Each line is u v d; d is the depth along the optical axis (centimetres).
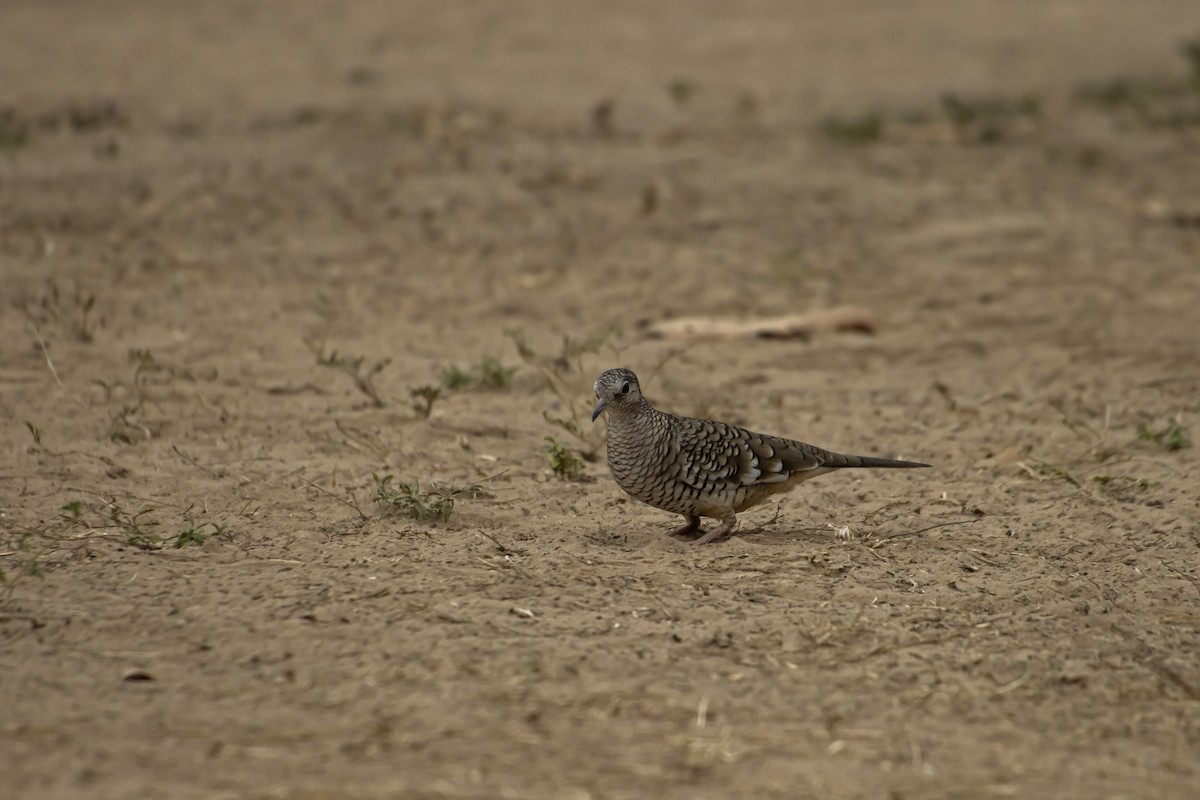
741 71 5141
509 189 3522
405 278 2923
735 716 1215
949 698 1264
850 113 4522
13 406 2064
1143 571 1578
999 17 6356
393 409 2152
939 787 1116
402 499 1695
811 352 2566
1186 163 4100
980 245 3294
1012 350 2583
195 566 1504
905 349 2592
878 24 6138
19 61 4972
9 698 1205
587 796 1083
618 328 2408
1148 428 2123
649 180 3666
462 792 1084
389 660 1288
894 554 1612
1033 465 1955
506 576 1484
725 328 2653
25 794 1064
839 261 3178
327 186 3462
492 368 2327
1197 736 1210
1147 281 3033
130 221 3177
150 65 4947
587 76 4925
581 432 2000
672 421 1602
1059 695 1280
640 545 1633
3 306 2594
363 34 5706
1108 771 1147
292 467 1866
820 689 1270
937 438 2094
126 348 2398
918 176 3881
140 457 1883
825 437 2094
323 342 2423
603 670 1281
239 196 3359
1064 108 4706
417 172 3622
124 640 1320
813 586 1495
